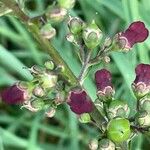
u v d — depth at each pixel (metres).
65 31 0.19
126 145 0.11
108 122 0.11
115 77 0.19
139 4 0.19
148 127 0.11
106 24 0.20
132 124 0.11
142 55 0.17
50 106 0.11
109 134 0.10
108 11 0.20
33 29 0.10
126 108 0.11
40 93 0.10
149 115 0.11
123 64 0.18
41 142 0.20
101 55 0.11
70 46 0.19
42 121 0.20
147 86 0.11
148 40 0.17
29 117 0.20
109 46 0.11
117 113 0.11
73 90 0.10
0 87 0.20
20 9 0.10
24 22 0.10
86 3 0.20
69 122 0.19
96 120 0.11
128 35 0.11
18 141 0.18
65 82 0.10
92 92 0.17
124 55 0.18
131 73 0.17
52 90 0.10
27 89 0.10
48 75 0.10
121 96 0.18
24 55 0.20
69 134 0.19
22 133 0.20
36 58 0.19
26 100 0.10
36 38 0.10
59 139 0.20
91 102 0.10
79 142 0.19
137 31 0.11
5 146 0.19
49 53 0.10
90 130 0.19
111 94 0.11
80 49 0.11
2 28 0.20
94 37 0.11
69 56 0.19
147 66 0.11
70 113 0.19
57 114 0.20
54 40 0.19
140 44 0.17
